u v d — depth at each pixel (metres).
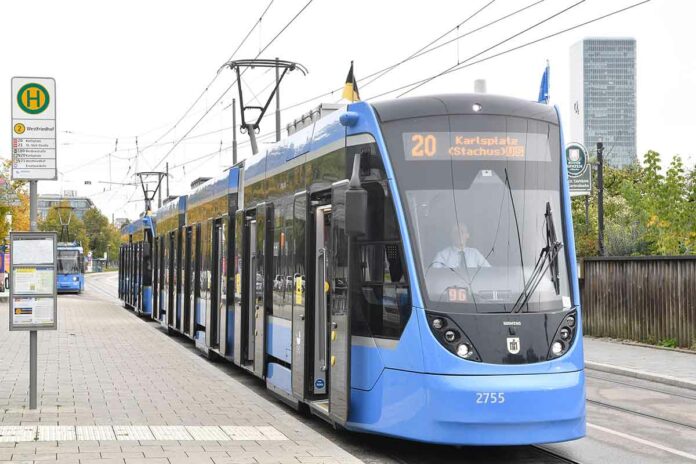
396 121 9.64
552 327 8.98
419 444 10.12
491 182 9.41
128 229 43.12
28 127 11.76
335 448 9.12
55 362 17.56
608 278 22.69
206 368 16.81
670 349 19.98
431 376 8.70
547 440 8.70
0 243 41.56
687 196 24.02
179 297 23.83
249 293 14.93
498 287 8.99
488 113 9.66
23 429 9.88
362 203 8.94
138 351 20.22
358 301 9.70
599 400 13.50
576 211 36.28
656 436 10.59
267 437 9.77
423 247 9.10
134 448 8.90
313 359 11.02
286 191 12.48
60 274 61.44
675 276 20.30
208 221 19.36
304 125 12.38
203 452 8.80
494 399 8.57
